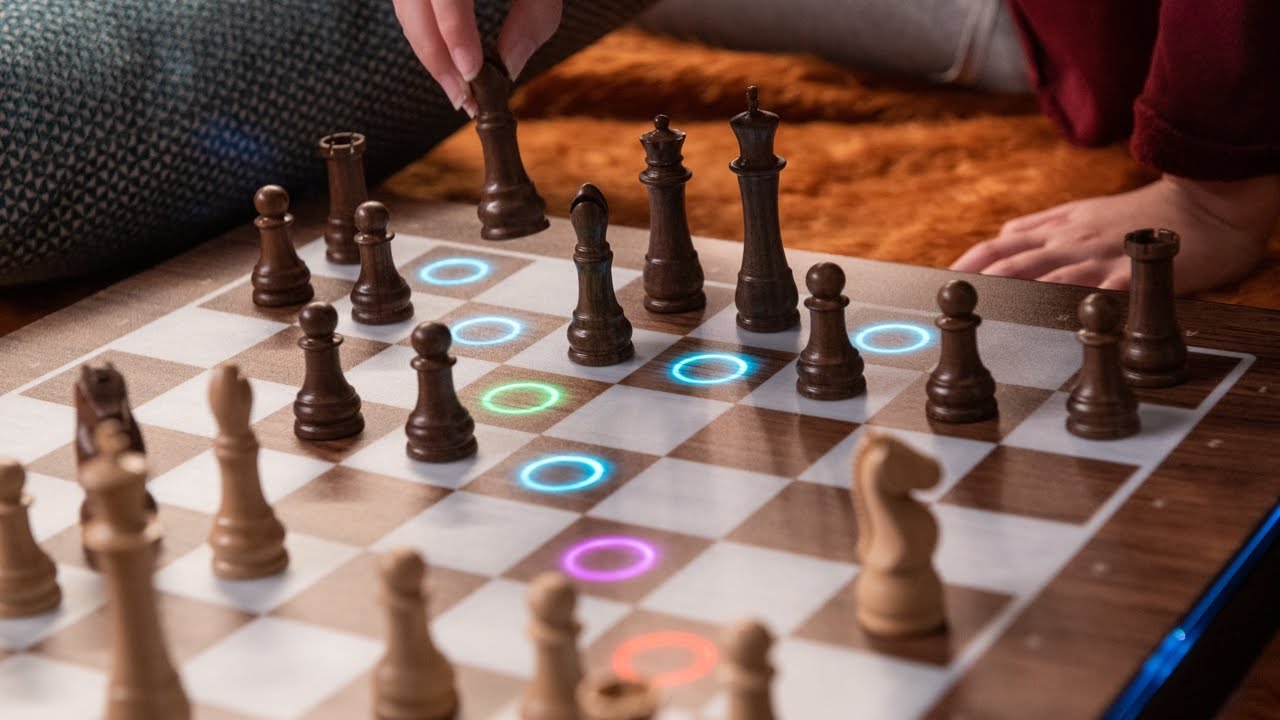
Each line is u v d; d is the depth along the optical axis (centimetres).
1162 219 110
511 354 93
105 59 108
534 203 103
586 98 142
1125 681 71
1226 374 88
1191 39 106
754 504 81
